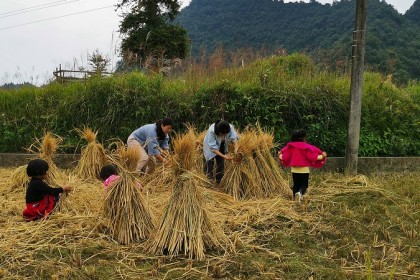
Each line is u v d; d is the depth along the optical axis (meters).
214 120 9.82
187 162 4.71
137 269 4.16
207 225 4.71
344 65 11.86
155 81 10.28
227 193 6.77
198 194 4.72
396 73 15.79
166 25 25.38
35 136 9.58
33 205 5.50
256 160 6.97
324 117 9.84
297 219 5.63
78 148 9.85
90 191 6.62
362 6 8.54
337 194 6.91
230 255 4.48
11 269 4.14
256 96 9.97
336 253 4.64
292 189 6.96
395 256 4.56
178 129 9.88
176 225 4.56
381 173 9.20
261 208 6.03
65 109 10.16
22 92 11.02
